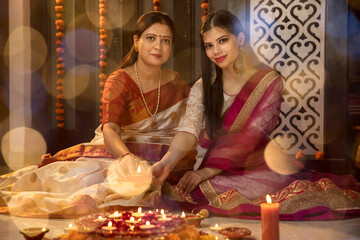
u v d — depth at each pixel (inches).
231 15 123.6
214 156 120.0
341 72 207.9
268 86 122.3
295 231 97.4
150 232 76.2
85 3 232.5
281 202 110.3
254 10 212.4
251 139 119.5
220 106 126.7
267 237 76.3
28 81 226.7
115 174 116.6
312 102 210.1
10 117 224.8
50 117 237.8
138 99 128.7
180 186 120.3
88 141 233.8
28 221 107.3
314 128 210.2
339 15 206.8
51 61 235.9
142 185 113.1
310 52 209.5
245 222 106.6
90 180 118.7
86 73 234.8
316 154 204.8
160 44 124.9
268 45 212.1
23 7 223.3
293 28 209.9
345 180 124.2
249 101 122.5
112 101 124.6
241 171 118.3
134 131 130.6
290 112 211.8
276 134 213.2
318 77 209.3
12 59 223.6
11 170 213.5
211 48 122.5
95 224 81.1
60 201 113.3
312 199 110.4
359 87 216.4
